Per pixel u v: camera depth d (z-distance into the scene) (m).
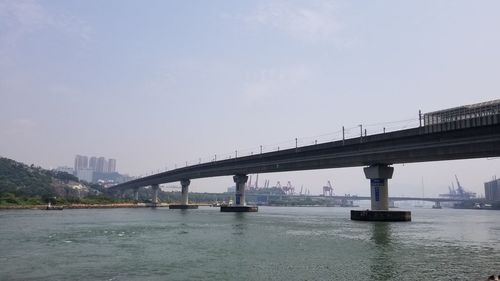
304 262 36.19
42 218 105.94
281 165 127.31
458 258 38.53
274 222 97.25
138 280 29.17
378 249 44.91
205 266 34.44
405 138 81.56
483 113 68.25
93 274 31.31
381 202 97.50
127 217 118.94
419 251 43.34
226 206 176.00
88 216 121.50
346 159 99.81
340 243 50.69
